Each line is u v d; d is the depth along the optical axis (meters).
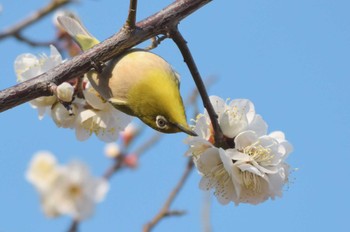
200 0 9.44
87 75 9.46
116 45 9.26
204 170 10.05
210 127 10.08
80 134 10.33
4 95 8.99
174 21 9.36
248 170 9.84
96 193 15.82
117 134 10.41
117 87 9.21
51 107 10.34
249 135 9.97
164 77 9.15
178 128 9.05
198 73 9.49
